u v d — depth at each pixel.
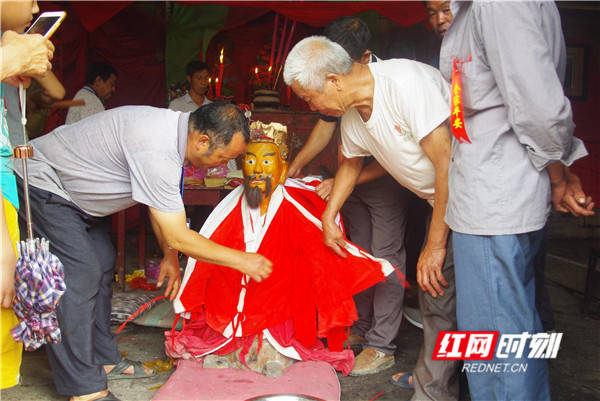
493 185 2.11
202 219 5.91
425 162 2.59
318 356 3.02
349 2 6.79
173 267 2.95
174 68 7.61
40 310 2.00
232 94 7.38
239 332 2.90
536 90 1.91
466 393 2.78
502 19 1.95
